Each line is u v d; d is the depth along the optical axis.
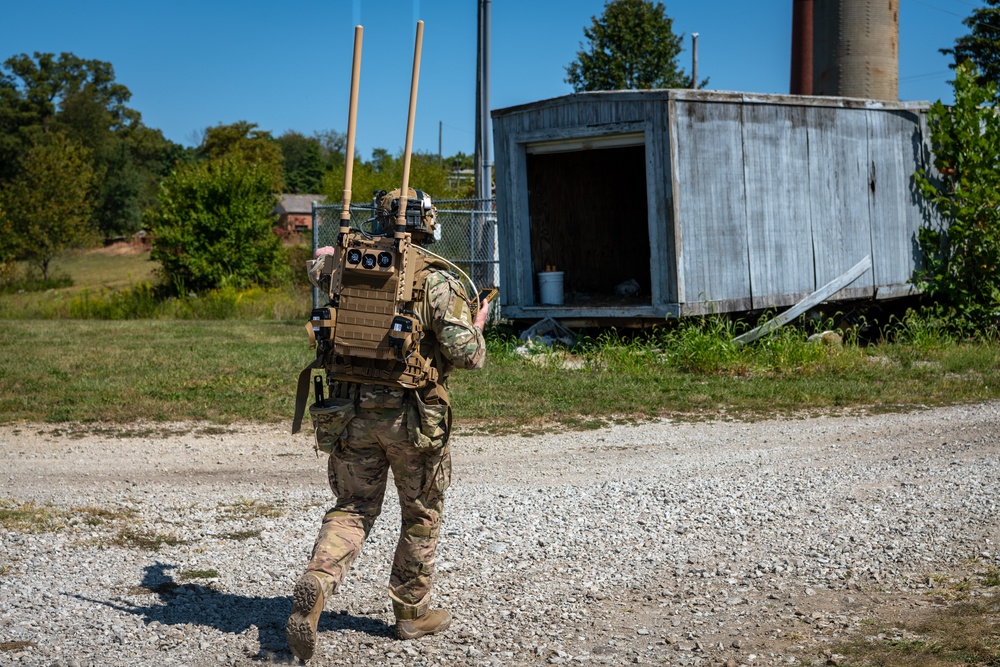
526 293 14.84
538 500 6.14
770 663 3.57
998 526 5.38
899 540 5.20
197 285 29.33
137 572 4.69
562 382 11.27
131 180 88.94
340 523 3.57
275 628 3.94
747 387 10.99
